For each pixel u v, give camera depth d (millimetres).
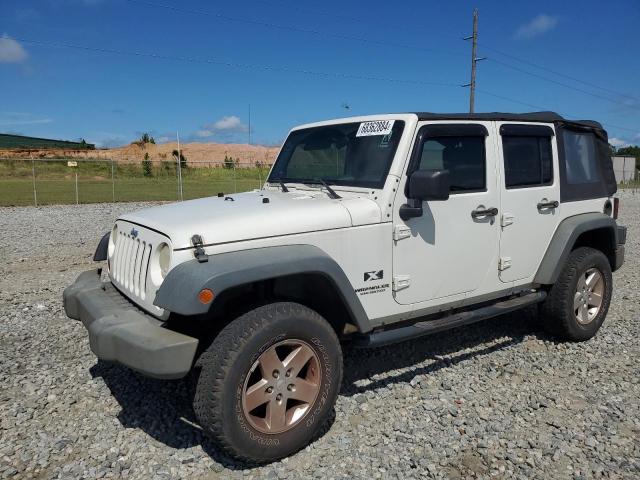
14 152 57531
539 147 4723
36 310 5984
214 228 3107
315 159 4379
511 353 4871
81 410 3766
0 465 3100
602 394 4074
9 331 5293
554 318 4973
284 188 4422
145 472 3070
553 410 3820
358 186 3844
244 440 2998
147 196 25984
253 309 3109
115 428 3539
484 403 3916
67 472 3049
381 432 3521
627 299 6742
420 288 3896
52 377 4262
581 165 5219
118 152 65938
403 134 3748
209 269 2914
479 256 4246
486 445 3359
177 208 3770
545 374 4438
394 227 3689
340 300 3482
